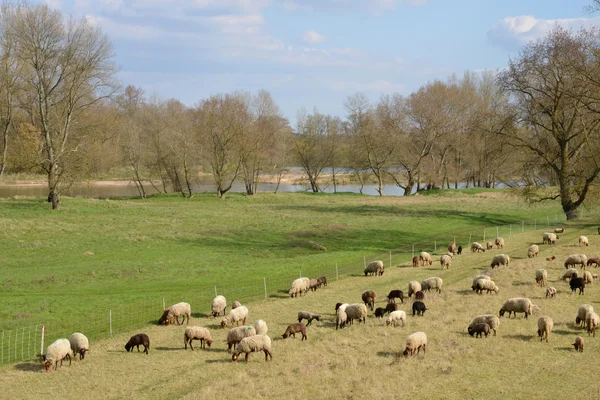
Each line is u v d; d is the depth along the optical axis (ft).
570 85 205.67
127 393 68.64
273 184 514.68
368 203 312.71
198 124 348.18
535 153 225.15
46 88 232.32
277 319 101.81
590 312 87.40
